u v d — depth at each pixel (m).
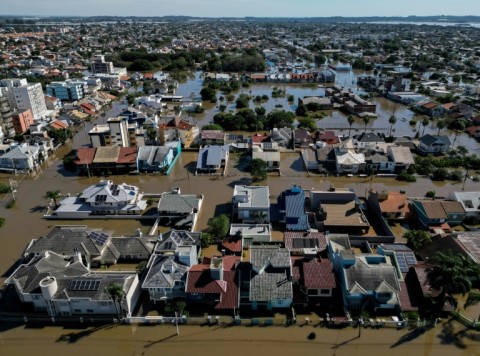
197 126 155.00
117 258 72.19
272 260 63.06
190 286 60.09
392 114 186.88
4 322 59.41
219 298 60.06
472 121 160.50
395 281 59.66
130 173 116.19
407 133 155.12
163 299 61.06
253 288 60.28
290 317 59.59
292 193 88.00
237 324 58.69
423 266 63.97
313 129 153.88
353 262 61.66
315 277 61.47
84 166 115.94
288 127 150.75
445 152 128.75
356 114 184.38
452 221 85.00
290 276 61.38
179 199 89.44
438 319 58.41
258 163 109.62
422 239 73.88
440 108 178.88
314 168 118.31
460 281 54.59
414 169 113.75
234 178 112.44
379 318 59.25
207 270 61.91
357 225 81.19
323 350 54.44
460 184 107.81
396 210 86.12
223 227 79.19
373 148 119.94
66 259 68.19
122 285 59.72
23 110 157.25
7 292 63.84
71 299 58.28
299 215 83.62
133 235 82.25
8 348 55.31
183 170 119.25
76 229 76.25
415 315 57.75
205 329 58.00
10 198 102.00
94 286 59.66
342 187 106.06
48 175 117.38
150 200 96.94
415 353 54.09
